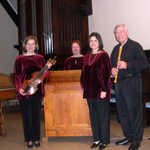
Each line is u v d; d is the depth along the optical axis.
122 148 2.69
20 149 2.85
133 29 4.46
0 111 3.52
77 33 4.96
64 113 3.01
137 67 2.51
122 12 4.61
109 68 2.63
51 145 2.94
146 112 3.60
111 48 4.82
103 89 2.60
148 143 2.85
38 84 2.81
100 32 4.99
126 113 2.72
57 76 3.00
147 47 4.27
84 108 2.96
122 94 2.64
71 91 2.98
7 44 6.74
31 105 2.82
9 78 3.81
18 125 4.22
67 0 4.82
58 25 4.73
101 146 2.67
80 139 3.16
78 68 3.94
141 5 4.31
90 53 2.78
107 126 2.70
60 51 4.75
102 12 4.93
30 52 2.90
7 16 6.71
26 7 5.08
